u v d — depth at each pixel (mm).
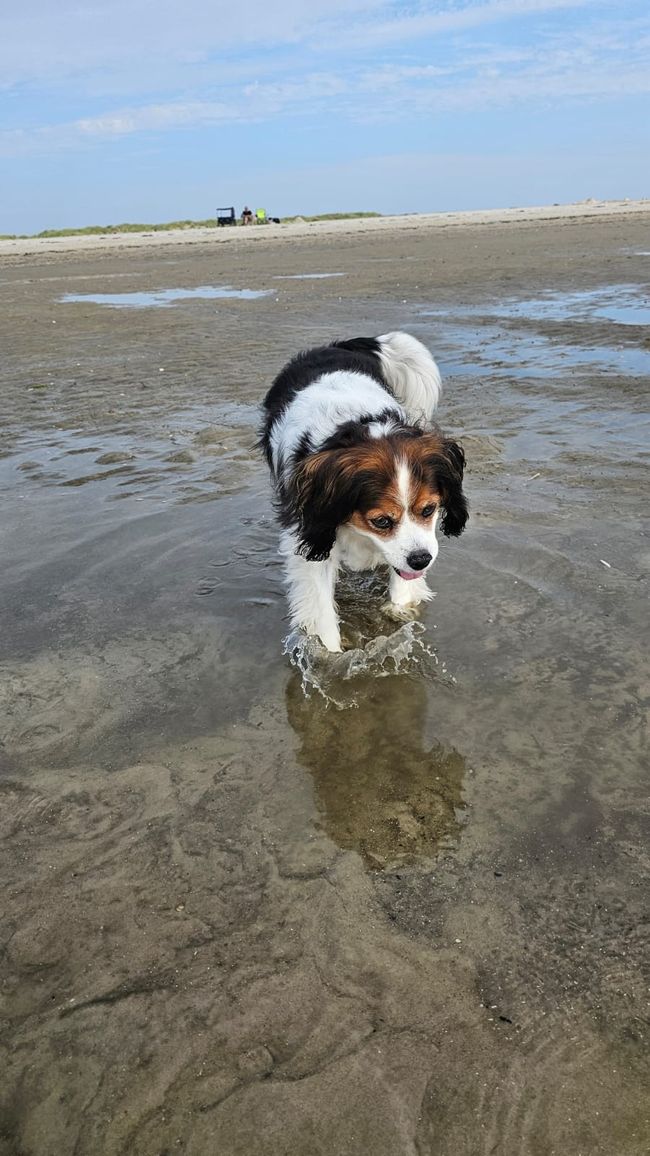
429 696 851
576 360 2232
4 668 933
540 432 1647
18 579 1141
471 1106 465
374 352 1385
